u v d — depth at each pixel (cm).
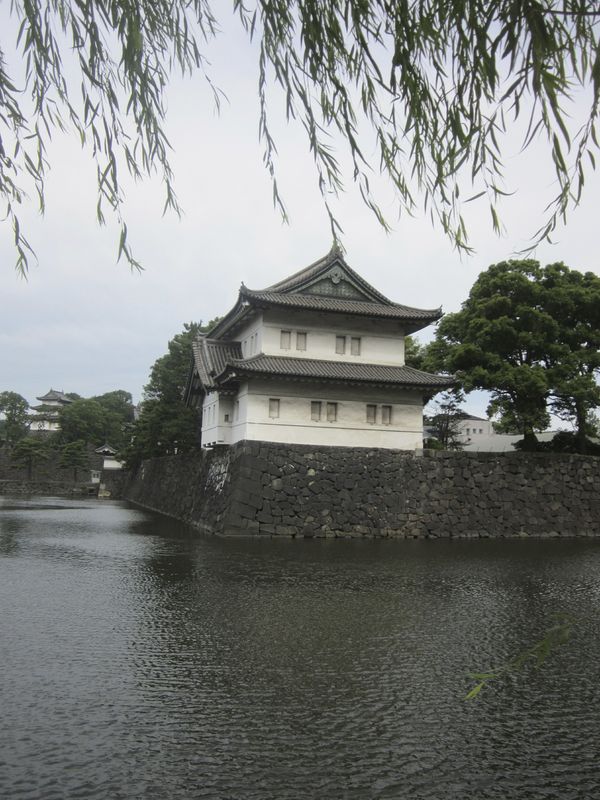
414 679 758
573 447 3347
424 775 513
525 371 2827
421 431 2827
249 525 2347
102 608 1107
